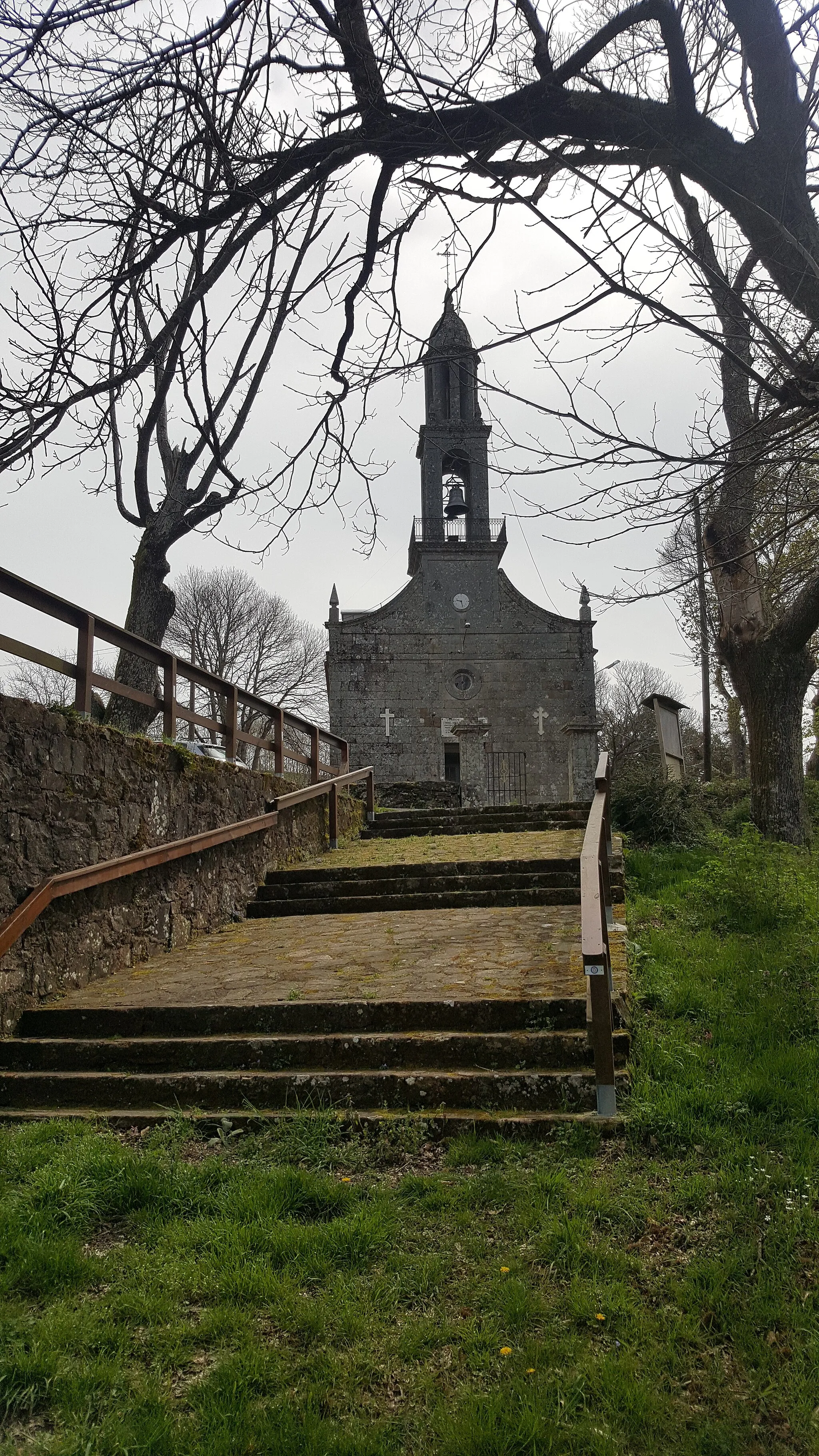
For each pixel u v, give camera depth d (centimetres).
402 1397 309
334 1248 384
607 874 802
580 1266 368
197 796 966
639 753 1844
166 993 697
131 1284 362
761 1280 359
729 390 488
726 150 406
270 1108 529
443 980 674
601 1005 501
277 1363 320
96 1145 469
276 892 1066
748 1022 596
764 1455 286
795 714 1219
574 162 418
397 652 3064
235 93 399
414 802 1952
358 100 402
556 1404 302
